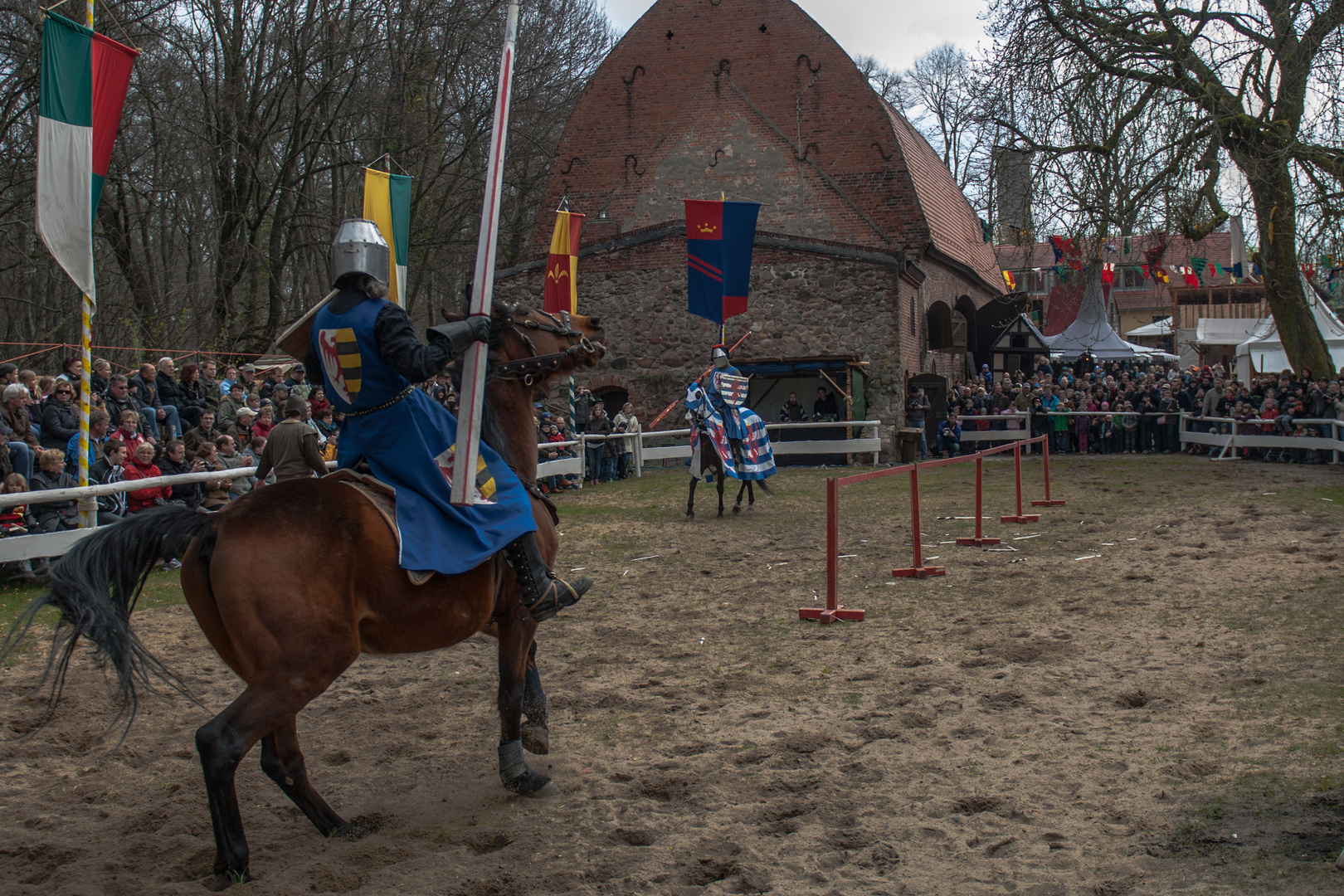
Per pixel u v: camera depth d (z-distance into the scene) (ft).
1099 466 65.82
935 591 27.76
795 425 73.46
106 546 10.91
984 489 53.36
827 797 13.99
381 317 12.35
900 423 76.79
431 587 12.42
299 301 101.45
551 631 24.57
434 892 11.64
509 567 14.02
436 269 104.78
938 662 20.71
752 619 25.34
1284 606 23.79
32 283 79.92
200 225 88.12
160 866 12.58
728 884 11.67
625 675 20.68
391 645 12.48
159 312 75.20
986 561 31.94
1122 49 61.72
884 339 76.28
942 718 17.22
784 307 77.97
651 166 94.68
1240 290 149.18
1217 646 20.71
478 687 20.29
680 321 79.46
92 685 20.56
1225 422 71.46
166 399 40.50
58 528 30.81
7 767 16.17
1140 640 21.58
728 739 16.65
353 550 11.77
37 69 60.08
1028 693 18.31
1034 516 40.37
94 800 14.83
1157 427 78.07
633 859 12.38
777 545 36.81
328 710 18.84
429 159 91.61
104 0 60.70
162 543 11.19
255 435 39.34
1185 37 60.03
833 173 90.48
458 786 15.08
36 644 23.66
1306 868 11.15
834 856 12.22
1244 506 42.32
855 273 76.79
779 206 91.50
